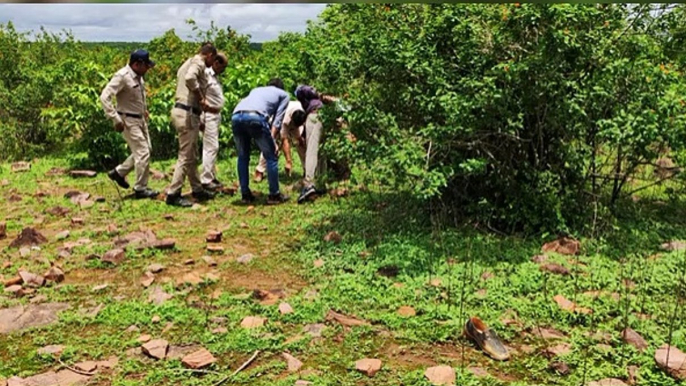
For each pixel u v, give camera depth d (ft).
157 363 11.30
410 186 17.33
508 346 11.87
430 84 17.60
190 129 22.77
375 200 21.91
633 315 12.92
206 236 18.72
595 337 12.00
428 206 19.62
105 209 22.30
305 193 22.79
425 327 12.57
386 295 14.12
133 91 23.27
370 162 16.56
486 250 16.63
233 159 31.50
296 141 25.64
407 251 16.53
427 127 17.02
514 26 17.21
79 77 35.06
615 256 16.30
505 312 13.19
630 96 17.66
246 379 10.77
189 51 49.60
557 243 16.78
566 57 17.08
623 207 20.27
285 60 35.47
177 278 15.53
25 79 40.60
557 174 18.35
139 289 14.85
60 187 26.16
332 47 21.66
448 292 13.94
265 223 20.35
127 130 23.62
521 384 10.41
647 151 17.89
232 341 12.04
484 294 14.01
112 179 24.66
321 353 11.66
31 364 11.38
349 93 18.29
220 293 14.40
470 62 17.81
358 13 21.03
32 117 35.78
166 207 22.65
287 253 17.26
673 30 19.11
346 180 25.25
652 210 20.20
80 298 14.30
